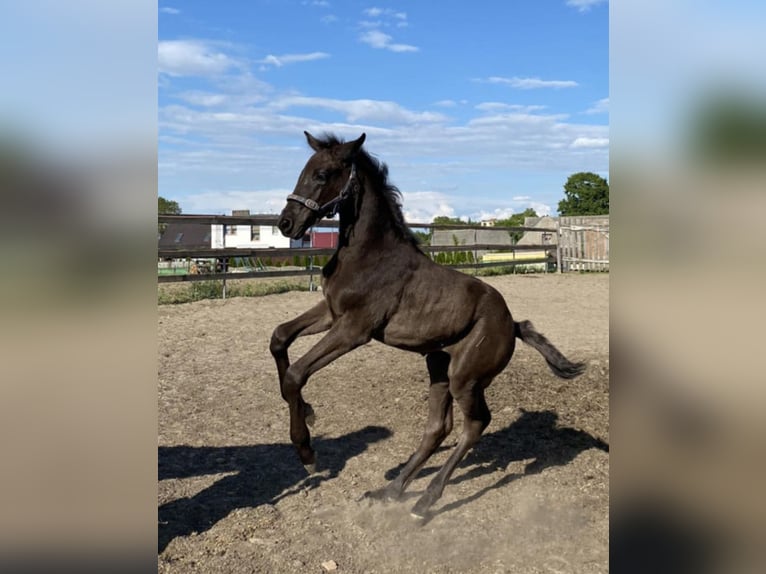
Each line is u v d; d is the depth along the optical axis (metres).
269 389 6.28
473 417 4.17
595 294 13.70
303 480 4.31
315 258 16.75
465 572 3.28
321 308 4.36
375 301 4.02
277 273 11.84
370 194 4.10
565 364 4.29
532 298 13.02
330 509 3.91
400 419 5.55
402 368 7.17
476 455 4.92
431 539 3.63
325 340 4.04
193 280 10.82
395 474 4.48
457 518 3.91
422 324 4.06
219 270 15.27
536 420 5.63
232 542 3.44
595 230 18.34
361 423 5.45
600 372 7.07
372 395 6.18
